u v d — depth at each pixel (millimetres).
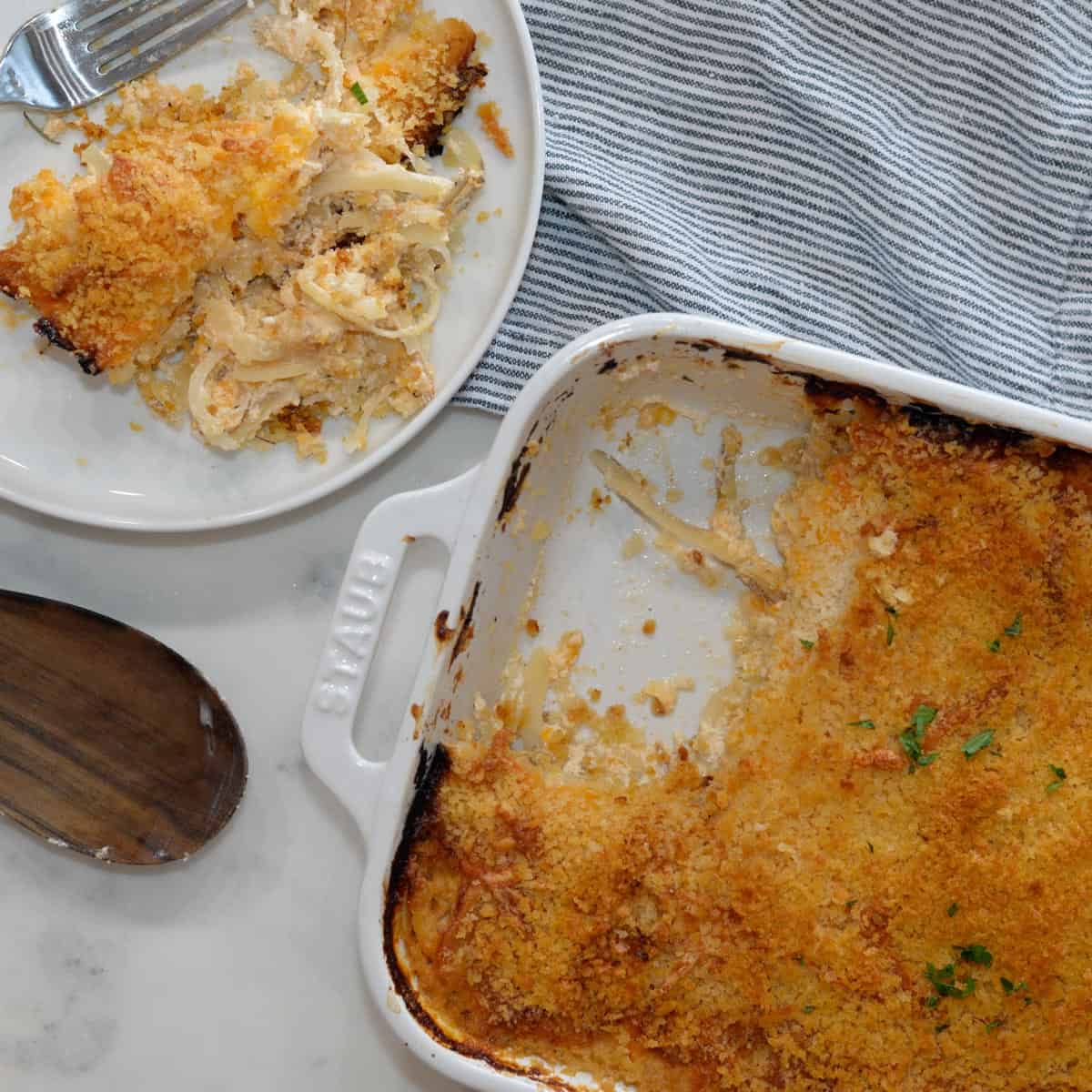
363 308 753
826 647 740
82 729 794
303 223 766
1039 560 733
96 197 744
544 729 784
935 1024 725
